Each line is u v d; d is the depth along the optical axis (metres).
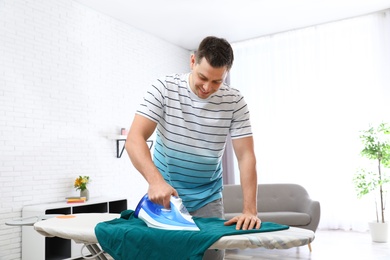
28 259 3.48
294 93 5.25
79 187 3.91
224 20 4.83
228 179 5.56
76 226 1.41
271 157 5.34
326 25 5.09
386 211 4.59
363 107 4.82
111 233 1.22
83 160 4.18
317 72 5.12
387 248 3.86
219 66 1.24
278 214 4.04
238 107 1.49
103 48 4.51
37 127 3.71
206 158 1.46
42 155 3.75
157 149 1.58
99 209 3.98
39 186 3.70
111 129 4.56
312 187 5.07
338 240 4.27
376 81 4.75
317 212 4.02
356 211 4.79
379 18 4.75
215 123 1.44
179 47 5.80
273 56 5.41
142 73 5.08
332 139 4.99
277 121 5.34
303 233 1.17
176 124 1.43
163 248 1.13
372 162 4.57
